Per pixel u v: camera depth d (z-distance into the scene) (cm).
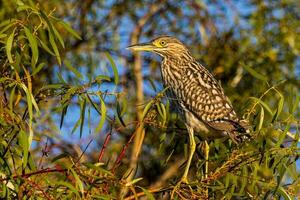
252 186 1057
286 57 1669
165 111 1068
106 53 1044
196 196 1030
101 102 1027
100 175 1027
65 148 1303
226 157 1118
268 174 1177
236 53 1678
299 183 1041
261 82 1599
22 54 1062
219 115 1288
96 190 997
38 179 1003
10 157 1052
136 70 1670
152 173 1509
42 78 1602
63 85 1049
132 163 1274
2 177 1009
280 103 1057
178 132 1341
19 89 1052
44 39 1159
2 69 1058
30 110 1005
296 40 1678
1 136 1009
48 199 970
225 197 1061
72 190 971
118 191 1055
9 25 1034
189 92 1341
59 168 1016
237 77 1625
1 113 1005
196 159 1274
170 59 1405
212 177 1043
